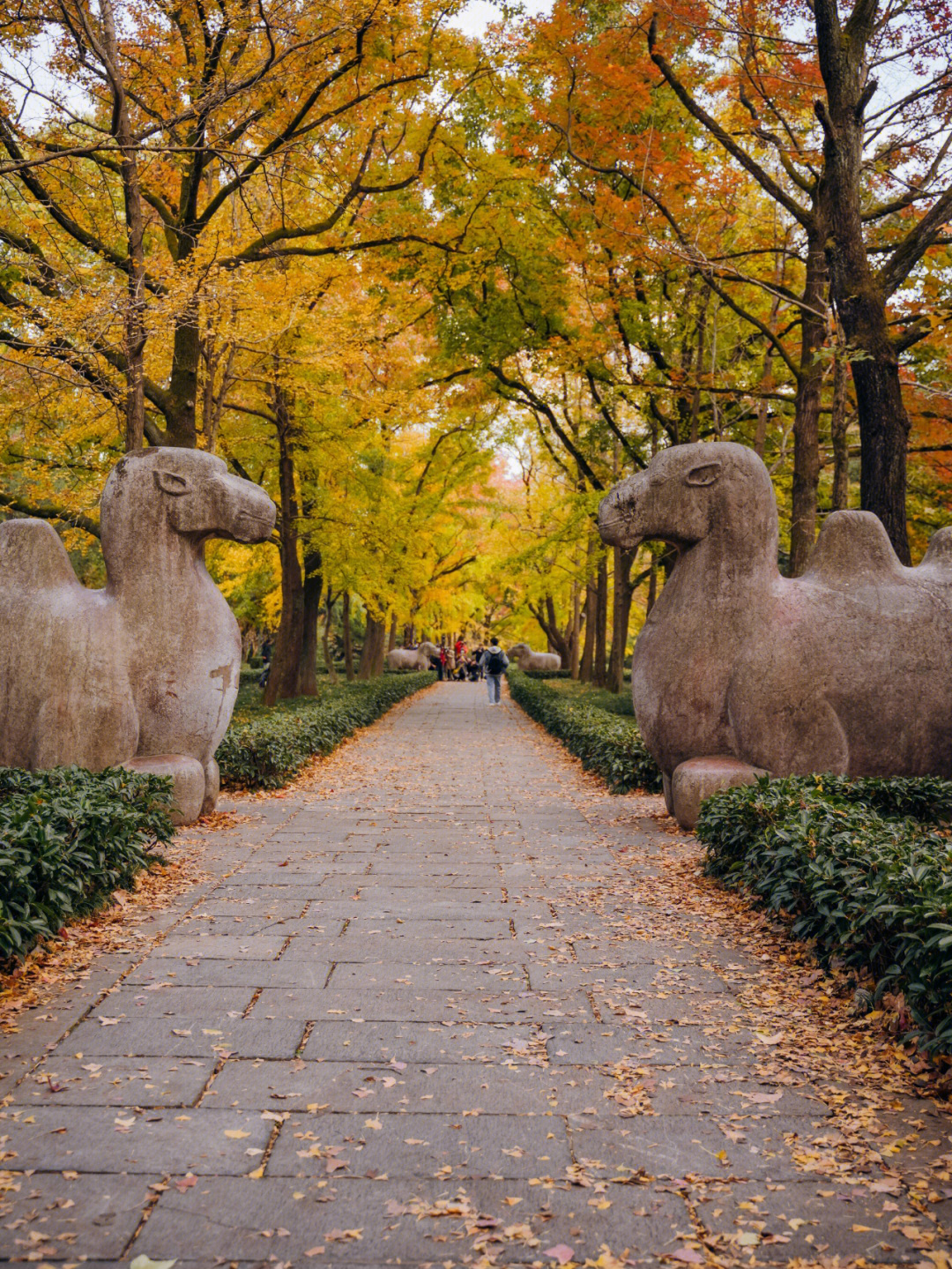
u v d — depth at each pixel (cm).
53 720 776
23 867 454
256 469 1877
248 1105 337
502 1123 329
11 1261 250
